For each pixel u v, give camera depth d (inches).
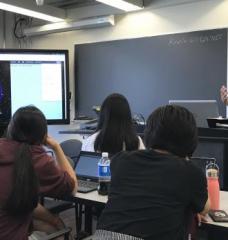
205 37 181.2
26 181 62.2
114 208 53.0
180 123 54.7
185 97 188.1
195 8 185.0
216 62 177.9
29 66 162.1
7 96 159.9
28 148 65.9
